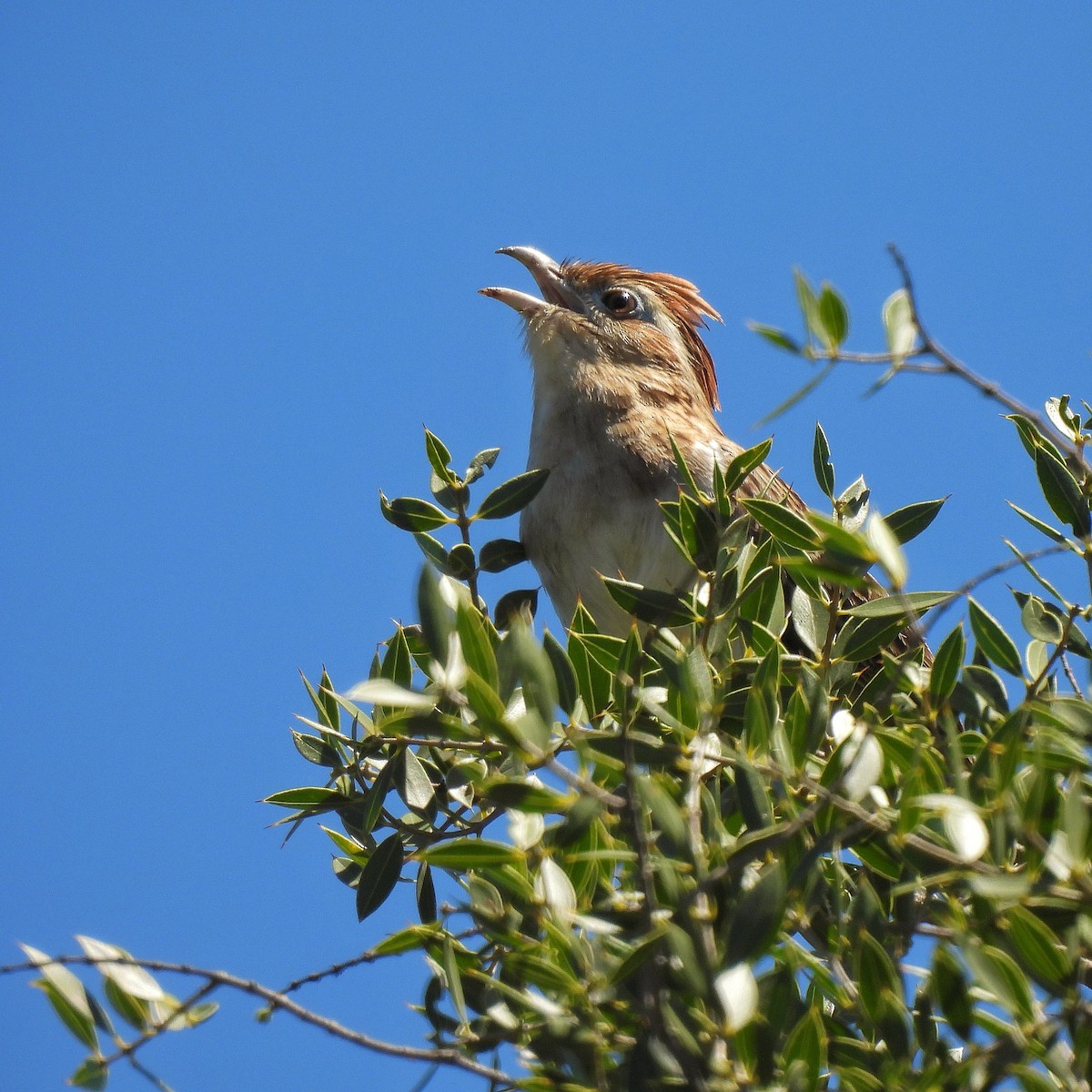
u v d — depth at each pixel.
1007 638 8.00
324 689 9.24
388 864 8.31
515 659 6.30
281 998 6.44
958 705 7.87
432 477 9.91
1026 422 9.12
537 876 6.59
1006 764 6.24
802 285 6.66
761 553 8.52
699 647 7.46
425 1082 6.37
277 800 8.88
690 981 5.70
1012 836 6.31
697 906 5.87
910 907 7.38
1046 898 5.80
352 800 8.91
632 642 7.45
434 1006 7.31
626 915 6.71
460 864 6.44
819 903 6.82
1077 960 5.94
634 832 6.09
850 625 8.64
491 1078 6.34
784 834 5.93
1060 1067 5.95
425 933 7.19
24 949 6.57
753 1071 5.87
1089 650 8.13
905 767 6.80
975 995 6.61
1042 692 7.90
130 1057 6.64
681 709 7.03
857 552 6.11
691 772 6.53
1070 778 6.51
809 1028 6.00
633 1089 6.04
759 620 8.49
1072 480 8.45
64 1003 6.66
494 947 7.73
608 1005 6.39
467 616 6.08
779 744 6.60
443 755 8.77
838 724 7.18
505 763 7.74
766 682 6.96
